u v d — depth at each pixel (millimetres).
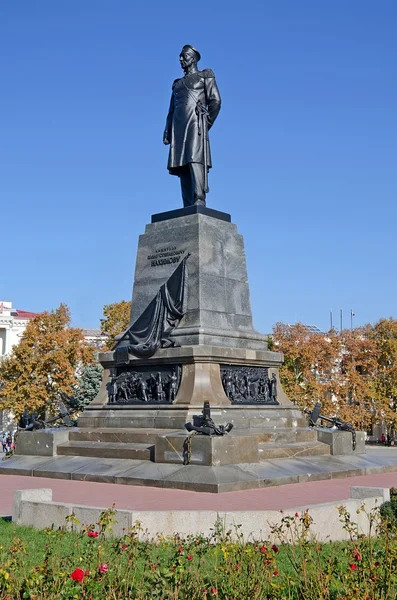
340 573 9688
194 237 29062
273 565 9930
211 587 8961
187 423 22641
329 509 13812
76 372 77938
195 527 13203
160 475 21469
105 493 19859
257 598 8836
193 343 27203
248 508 16875
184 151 30656
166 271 29516
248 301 30578
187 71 31766
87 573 8695
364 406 72562
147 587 8914
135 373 28188
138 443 25266
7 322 98500
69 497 19062
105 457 25125
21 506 15086
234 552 10195
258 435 25422
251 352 28484
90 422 28484
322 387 68062
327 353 70125
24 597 8312
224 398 26562
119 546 11039
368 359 71688
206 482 20188
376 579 9078
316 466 24328
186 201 31078
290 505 17375
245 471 21500
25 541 13180
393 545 10492
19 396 68125
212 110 31266
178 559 9367
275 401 29281
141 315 29203
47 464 25609
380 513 14062
